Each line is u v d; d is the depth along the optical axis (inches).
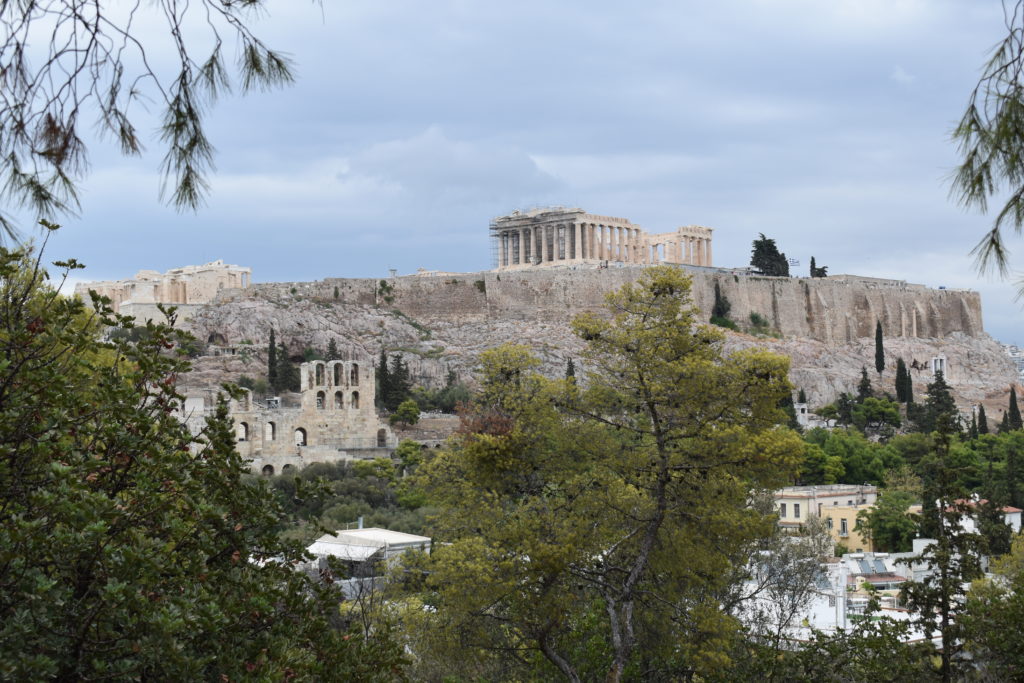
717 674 1681.8
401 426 6643.7
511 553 1705.2
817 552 2260.1
